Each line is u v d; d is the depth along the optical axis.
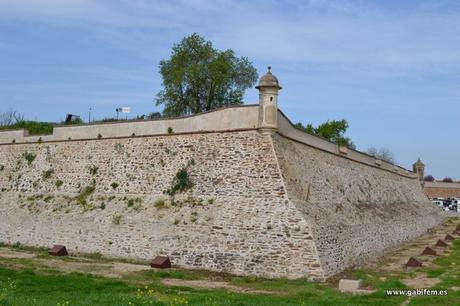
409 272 23.73
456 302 16.14
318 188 28.02
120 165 29.03
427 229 49.28
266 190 23.48
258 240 22.11
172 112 47.75
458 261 27.66
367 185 38.78
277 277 21.11
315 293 17.84
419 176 68.25
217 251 22.59
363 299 16.55
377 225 33.53
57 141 33.03
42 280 17.88
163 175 26.86
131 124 29.73
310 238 21.50
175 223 24.41
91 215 27.59
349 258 25.30
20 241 29.66
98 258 25.52
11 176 34.16
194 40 47.81
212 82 46.97
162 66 48.84
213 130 26.47
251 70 48.91
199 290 18.06
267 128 24.83
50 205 30.06
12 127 48.03
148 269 22.41
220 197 24.38
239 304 14.24
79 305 13.21
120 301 13.95
